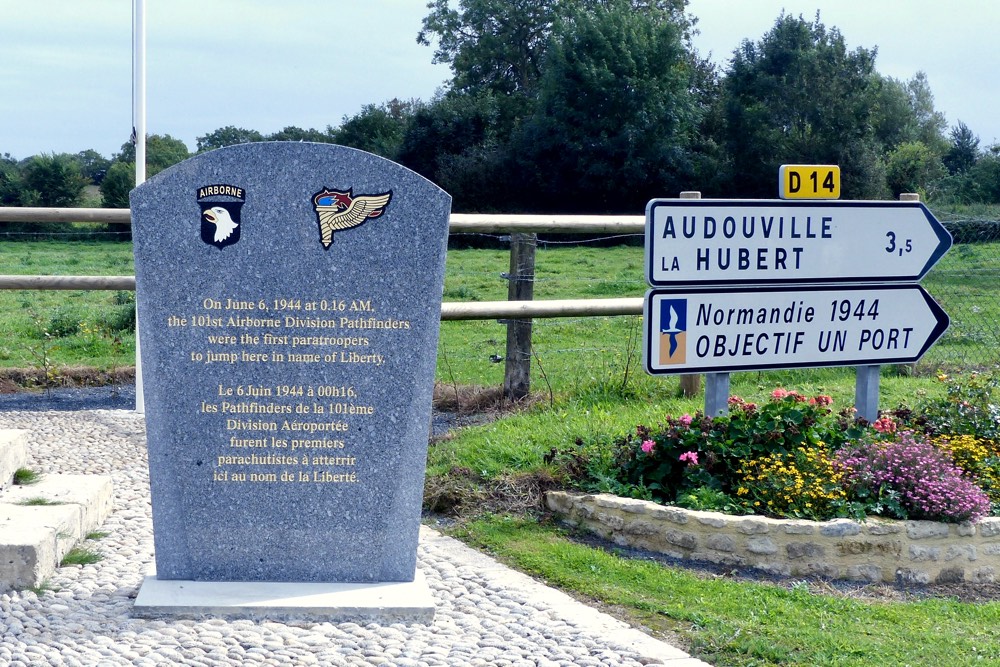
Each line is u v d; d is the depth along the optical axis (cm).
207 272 470
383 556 487
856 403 723
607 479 626
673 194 4566
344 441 481
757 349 678
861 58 4775
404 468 485
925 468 593
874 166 4606
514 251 884
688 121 4650
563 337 1375
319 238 473
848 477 595
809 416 644
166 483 478
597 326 1463
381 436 482
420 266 477
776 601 496
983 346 1125
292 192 470
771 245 674
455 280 2212
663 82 4597
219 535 482
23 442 623
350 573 486
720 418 636
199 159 466
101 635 427
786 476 588
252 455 479
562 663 412
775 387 952
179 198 467
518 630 448
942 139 6881
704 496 585
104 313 1487
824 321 693
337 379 479
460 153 4909
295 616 455
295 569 485
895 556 555
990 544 571
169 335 472
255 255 471
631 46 4544
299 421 479
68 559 518
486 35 5762
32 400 981
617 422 763
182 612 451
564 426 752
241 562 484
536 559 545
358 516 485
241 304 472
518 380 912
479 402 917
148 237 467
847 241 693
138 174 869
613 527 587
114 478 689
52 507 540
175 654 408
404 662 407
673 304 655
